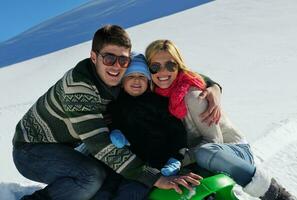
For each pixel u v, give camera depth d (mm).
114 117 2227
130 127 2182
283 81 5836
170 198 1976
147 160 2184
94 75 2125
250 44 9578
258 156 3191
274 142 3492
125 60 2100
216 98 2203
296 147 3334
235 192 2586
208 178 1976
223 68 7453
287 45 8844
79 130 2098
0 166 3512
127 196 2158
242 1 15078
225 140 2342
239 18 13070
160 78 2191
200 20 13844
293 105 4562
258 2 14531
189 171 2203
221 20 13258
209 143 2148
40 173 2250
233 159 2068
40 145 2268
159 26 14289
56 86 2188
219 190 2025
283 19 12031
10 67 12773
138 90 2172
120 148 2090
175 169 2055
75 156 2229
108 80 2113
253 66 7230
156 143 2168
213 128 2197
